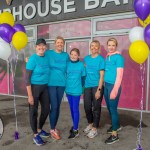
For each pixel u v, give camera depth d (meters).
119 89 3.38
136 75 5.59
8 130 4.16
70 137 3.72
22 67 7.58
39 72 3.30
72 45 6.59
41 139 3.52
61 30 6.71
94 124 3.78
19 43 3.53
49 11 6.76
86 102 3.75
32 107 3.41
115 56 3.34
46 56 3.45
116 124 3.54
